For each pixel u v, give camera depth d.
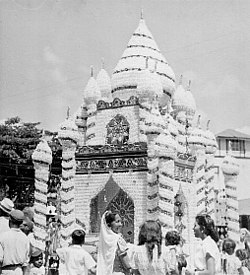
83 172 21.73
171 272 8.44
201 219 9.18
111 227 9.15
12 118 22.44
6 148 23.62
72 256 10.15
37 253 11.35
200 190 22.25
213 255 8.59
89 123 23.25
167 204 19.11
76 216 21.58
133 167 20.55
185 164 21.81
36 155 21.09
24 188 24.30
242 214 23.12
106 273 8.75
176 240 9.02
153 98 21.73
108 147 21.27
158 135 19.70
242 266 12.17
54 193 26.06
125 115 22.38
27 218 11.49
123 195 21.14
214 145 22.97
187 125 24.08
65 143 21.77
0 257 9.29
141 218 19.98
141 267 8.38
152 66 23.86
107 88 24.53
